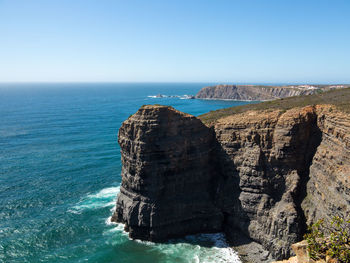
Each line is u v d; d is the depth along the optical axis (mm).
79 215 62781
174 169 55312
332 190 43688
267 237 50000
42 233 55906
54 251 50812
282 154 53094
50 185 77688
